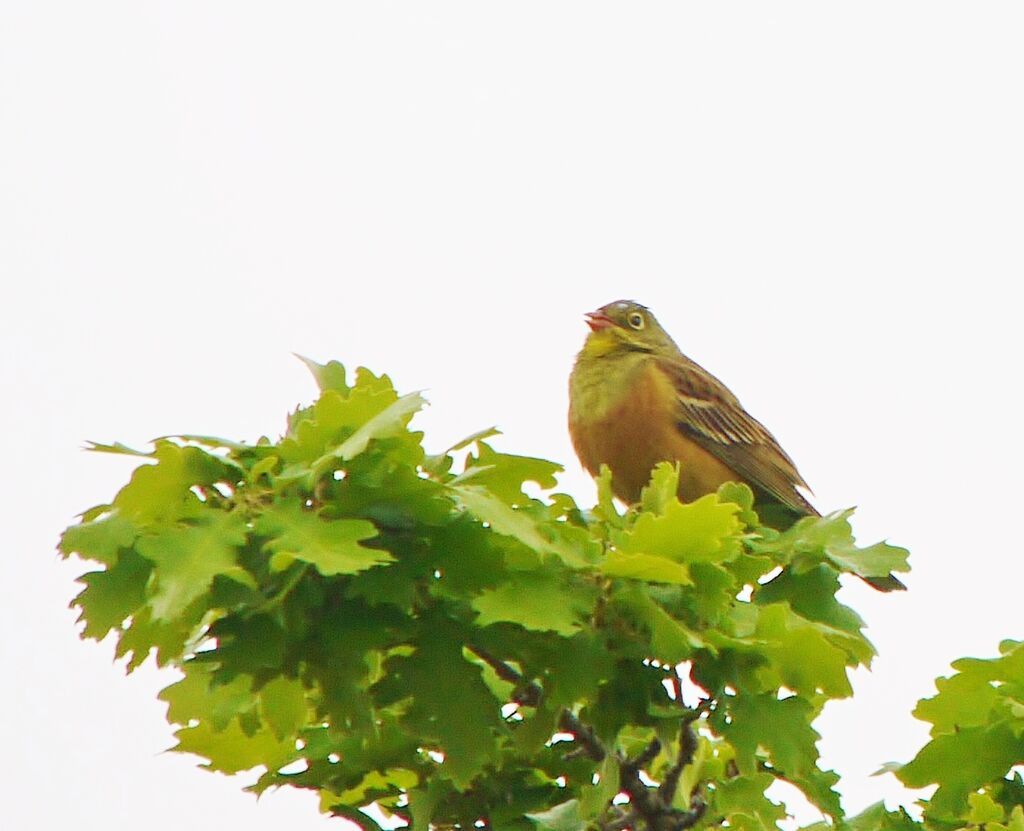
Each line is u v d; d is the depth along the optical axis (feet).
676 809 24.79
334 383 23.72
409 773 26.94
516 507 22.98
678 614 22.33
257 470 20.72
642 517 21.93
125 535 20.88
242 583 20.34
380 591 20.71
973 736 25.70
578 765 25.95
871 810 26.89
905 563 26.35
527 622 20.47
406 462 21.06
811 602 26.00
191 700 25.84
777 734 22.09
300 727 24.67
